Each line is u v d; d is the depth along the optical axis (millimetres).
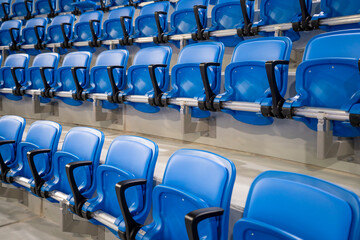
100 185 820
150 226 672
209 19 1499
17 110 2021
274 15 1198
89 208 817
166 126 1393
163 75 1223
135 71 1294
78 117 1728
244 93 992
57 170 967
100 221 790
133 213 713
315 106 844
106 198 817
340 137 893
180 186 628
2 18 2650
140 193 715
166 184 652
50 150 1002
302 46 1201
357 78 775
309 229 435
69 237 1082
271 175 501
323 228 421
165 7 1688
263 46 977
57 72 1575
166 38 1495
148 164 722
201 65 1001
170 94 1148
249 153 1140
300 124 998
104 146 1248
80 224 990
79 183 908
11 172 1119
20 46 2135
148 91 1262
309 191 448
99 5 2395
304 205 446
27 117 1975
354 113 709
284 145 1042
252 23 1237
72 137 953
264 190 496
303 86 860
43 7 2535
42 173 1018
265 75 947
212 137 1243
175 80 1163
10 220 1205
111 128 1606
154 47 1300
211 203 566
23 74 1725
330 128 795
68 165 829
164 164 981
